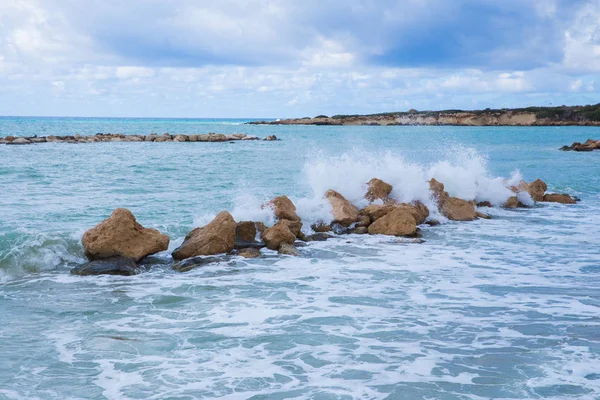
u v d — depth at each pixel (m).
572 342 7.38
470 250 13.27
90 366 6.63
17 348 7.16
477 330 7.84
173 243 13.21
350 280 10.55
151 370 6.53
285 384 6.16
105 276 10.78
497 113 185.25
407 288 9.99
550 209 20.14
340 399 5.82
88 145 56.44
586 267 11.63
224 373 6.45
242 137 77.31
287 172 30.38
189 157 42.00
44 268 11.44
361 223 15.50
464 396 5.87
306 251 13.03
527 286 10.15
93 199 19.08
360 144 66.69
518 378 6.29
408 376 6.35
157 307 8.92
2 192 20.23
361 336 7.60
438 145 64.50
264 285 10.19
